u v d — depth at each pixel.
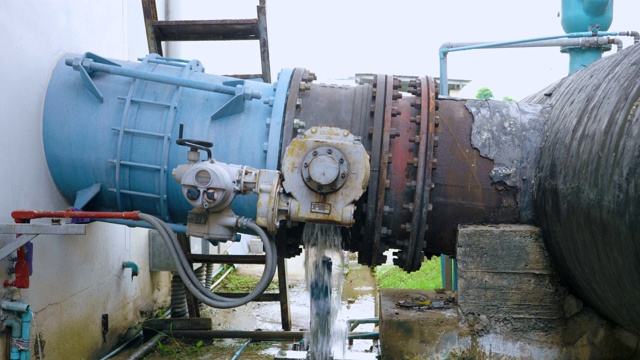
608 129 3.24
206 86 4.40
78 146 4.59
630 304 3.15
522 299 3.98
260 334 6.09
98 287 5.73
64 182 4.76
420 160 4.08
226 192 3.84
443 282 6.71
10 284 4.20
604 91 3.57
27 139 4.48
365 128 4.28
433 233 4.32
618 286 3.17
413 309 4.23
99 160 4.57
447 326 4.00
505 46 6.52
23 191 4.43
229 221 3.96
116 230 6.19
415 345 4.01
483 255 4.00
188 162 4.23
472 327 3.99
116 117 4.55
